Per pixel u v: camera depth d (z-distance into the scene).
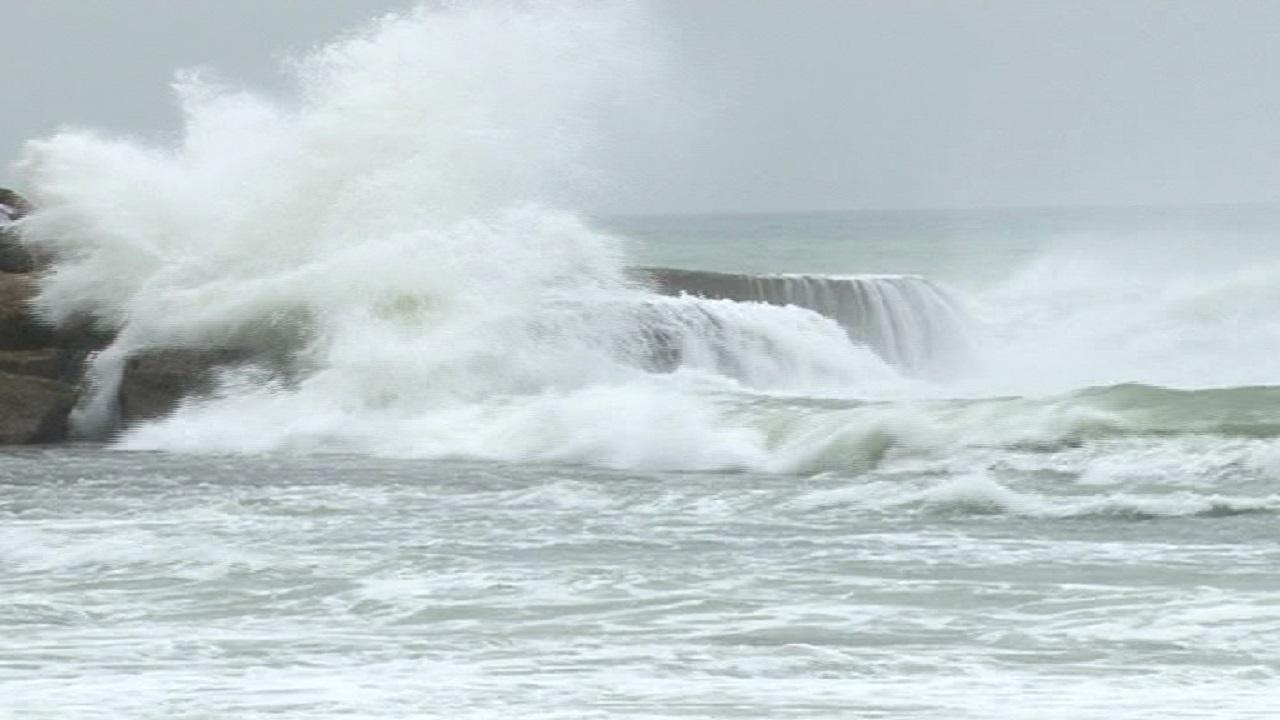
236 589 41.34
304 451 73.75
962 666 32.31
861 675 31.64
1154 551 43.72
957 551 44.38
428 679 31.55
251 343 82.69
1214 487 53.22
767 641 34.88
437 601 39.34
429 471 64.81
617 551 45.62
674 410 69.12
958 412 63.81
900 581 40.53
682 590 39.97
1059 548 44.47
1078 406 63.12
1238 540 45.12
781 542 46.50
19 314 87.06
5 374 79.31
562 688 30.59
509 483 60.62
